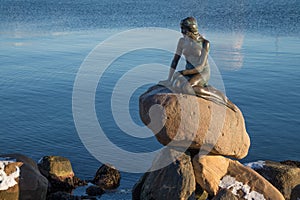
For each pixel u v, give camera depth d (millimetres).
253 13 83062
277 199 15625
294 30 62844
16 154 16891
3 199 15266
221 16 79438
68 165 19453
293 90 34844
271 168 17359
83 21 73812
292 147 25688
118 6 97812
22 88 35156
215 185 15289
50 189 18469
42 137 25969
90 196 18453
